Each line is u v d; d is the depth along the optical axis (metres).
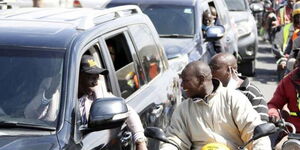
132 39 9.07
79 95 7.39
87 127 6.79
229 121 7.11
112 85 7.89
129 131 7.67
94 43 7.66
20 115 6.75
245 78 8.78
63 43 7.22
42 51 7.16
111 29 8.34
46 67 7.04
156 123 8.89
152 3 16.47
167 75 10.19
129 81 8.55
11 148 6.21
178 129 7.27
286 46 13.34
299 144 7.15
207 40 15.89
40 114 6.73
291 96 8.94
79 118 6.96
